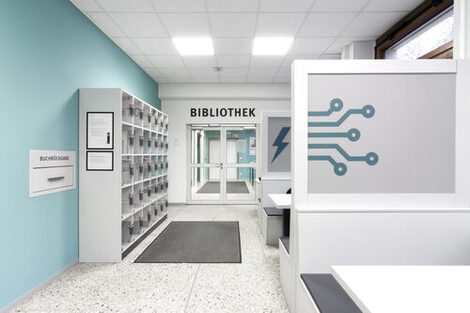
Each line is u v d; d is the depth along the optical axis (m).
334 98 1.83
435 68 1.81
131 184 3.41
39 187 2.50
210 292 2.41
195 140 7.01
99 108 3.09
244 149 7.02
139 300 2.28
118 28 3.73
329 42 4.29
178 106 6.84
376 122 1.83
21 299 2.27
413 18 3.29
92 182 3.09
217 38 4.12
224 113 6.83
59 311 2.13
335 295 1.48
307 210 1.77
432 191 1.83
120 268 2.94
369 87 1.83
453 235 1.76
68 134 2.93
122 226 3.50
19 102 2.27
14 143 2.22
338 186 1.84
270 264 3.04
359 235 1.76
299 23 3.66
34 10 2.45
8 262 2.16
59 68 2.82
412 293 0.92
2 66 2.11
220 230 4.45
